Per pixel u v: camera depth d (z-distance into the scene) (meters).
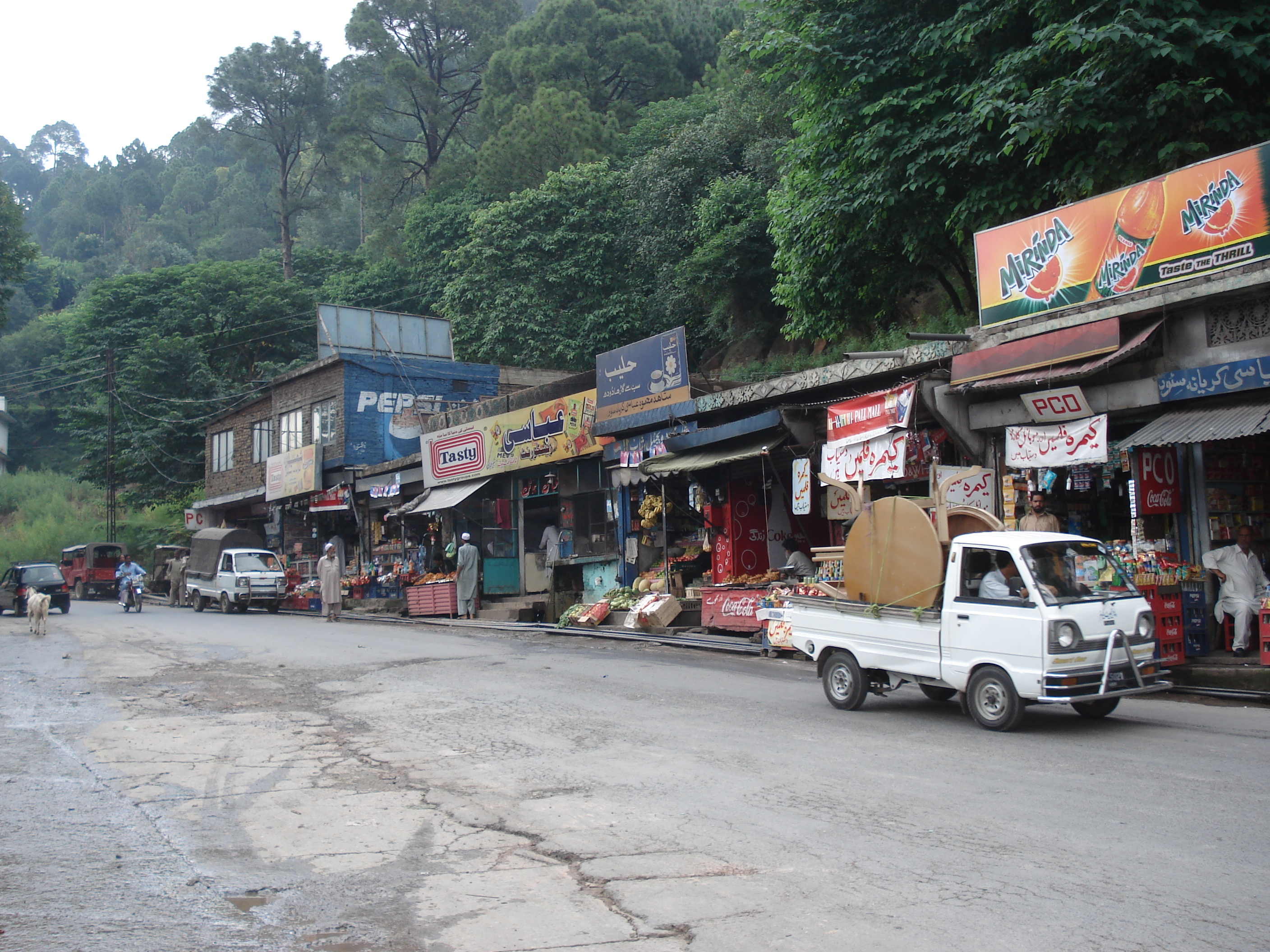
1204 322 10.84
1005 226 12.76
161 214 97.56
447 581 23.80
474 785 6.88
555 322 34.69
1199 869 4.64
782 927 4.12
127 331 46.19
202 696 11.38
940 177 14.70
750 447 16.17
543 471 23.78
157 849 5.59
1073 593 8.23
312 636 19.06
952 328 17.47
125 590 29.48
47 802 6.69
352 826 5.98
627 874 4.89
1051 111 12.44
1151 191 11.11
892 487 15.23
